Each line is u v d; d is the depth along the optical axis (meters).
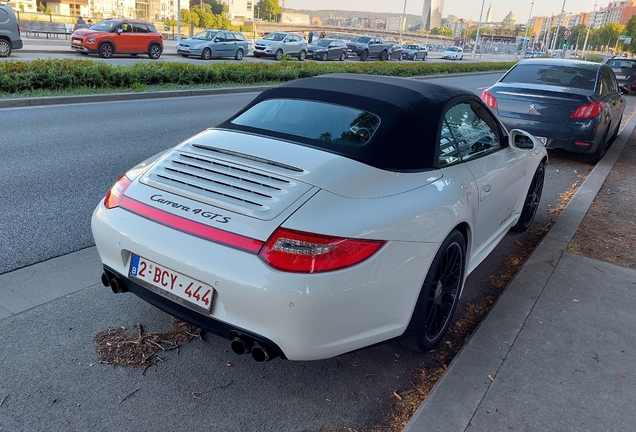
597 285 3.97
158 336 3.12
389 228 2.49
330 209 2.42
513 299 3.68
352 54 40.06
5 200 5.20
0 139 7.82
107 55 23.02
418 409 2.55
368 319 2.49
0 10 19.06
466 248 3.31
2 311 3.24
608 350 3.13
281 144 2.90
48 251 4.11
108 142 8.12
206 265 2.37
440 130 3.18
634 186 7.18
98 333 3.09
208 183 2.66
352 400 2.73
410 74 28.05
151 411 2.52
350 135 2.92
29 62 12.77
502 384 2.75
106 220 2.76
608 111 8.20
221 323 2.40
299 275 2.25
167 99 13.80
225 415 2.54
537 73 8.70
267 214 2.39
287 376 2.87
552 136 8.02
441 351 3.24
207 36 28.39
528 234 5.36
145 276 2.63
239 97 15.51
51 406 2.50
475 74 35.59
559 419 2.53
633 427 2.51
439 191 2.89
